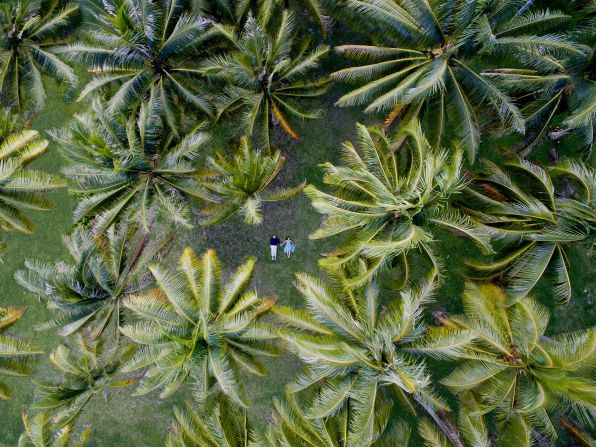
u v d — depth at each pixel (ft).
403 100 33.04
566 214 34.24
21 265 47.09
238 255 45.91
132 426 46.42
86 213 36.35
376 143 38.04
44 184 37.11
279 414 40.27
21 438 41.42
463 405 37.17
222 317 36.27
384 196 33.24
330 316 34.71
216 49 37.73
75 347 46.68
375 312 35.40
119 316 39.60
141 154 35.06
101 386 40.24
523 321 35.29
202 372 35.17
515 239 35.14
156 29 35.53
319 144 45.52
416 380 32.35
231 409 38.70
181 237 46.09
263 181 38.75
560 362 33.14
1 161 36.76
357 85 41.01
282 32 36.81
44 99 43.01
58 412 39.50
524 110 37.14
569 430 41.16
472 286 37.27
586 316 43.88
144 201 37.32
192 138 36.70
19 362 39.65
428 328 35.58
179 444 39.06
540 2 40.81
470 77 34.58
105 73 36.50
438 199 33.58
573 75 35.09
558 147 44.11
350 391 34.12
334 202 34.27
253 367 37.27
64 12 40.42
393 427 38.34
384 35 34.68
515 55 33.96
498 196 37.37
